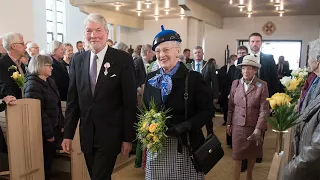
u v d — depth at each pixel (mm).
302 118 1412
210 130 2000
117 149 2115
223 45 12266
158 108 1829
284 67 9609
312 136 1196
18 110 2494
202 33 9945
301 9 9609
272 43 11648
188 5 8016
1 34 7074
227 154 4578
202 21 9805
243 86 2994
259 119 2809
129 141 2111
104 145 2070
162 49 1803
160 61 1822
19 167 2521
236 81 3125
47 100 2979
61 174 3416
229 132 3188
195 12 8680
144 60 4887
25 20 7750
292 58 11484
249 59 2895
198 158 1771
